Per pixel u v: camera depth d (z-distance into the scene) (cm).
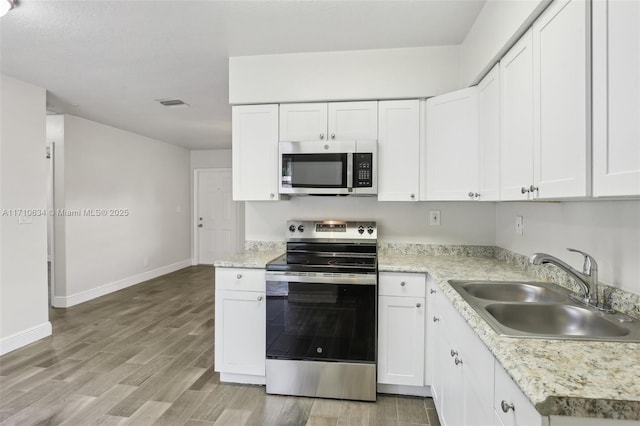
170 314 380
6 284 282
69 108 382
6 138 284
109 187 470
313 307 218
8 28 212
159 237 576
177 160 626
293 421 195
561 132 118
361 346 215
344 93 244
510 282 173
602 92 98
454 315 151
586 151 104
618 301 127
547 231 181
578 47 108
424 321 213
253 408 208
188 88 320
